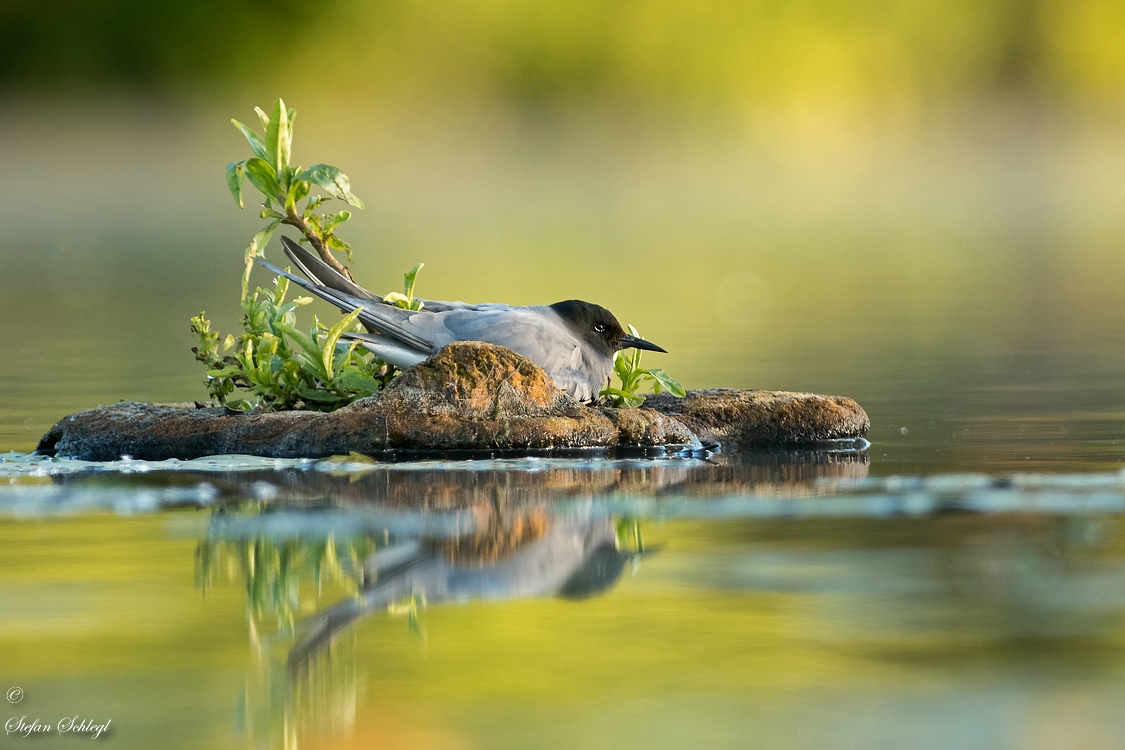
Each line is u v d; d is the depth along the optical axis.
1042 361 17.30
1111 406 13.25
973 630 5.95
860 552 7.24
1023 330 21.27
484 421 10.70
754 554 7.24
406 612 6.32
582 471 9.90
